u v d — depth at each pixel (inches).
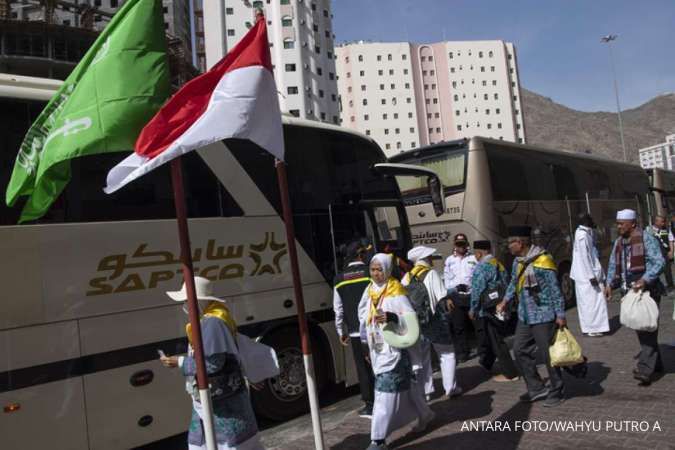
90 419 190.2
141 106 134.6
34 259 183.0
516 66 4992.6
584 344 343.0
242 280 242.8
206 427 131.3
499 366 279.6
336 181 296.4
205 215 233.9
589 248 371.9
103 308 197.0
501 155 466.6
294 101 2992.1
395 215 333.7
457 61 4800.7
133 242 207.8
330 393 306.2
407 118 4603.8
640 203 700.0
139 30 136.7
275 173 265.1
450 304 270.5
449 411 233.3
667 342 316.5
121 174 131.6
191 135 131.6
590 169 601.6
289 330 262.7
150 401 205.9
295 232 269.4
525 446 185.5
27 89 198.7
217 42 2802.7
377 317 185.8
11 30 1975.9
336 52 4682.6
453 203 445.7
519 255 235.1
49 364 182.5
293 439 226.7
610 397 226.5
